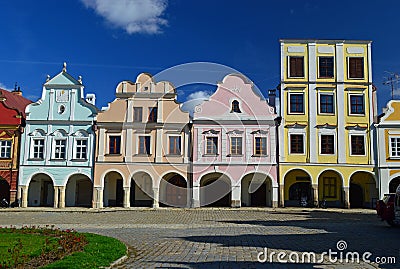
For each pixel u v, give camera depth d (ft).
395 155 130.93
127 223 80.59
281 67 134.82
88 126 134.72
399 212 68.90
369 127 132.36
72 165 132.87
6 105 137.69
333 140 132.26
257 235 58.65
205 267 34.81
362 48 134.92
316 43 135.44
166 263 36.68
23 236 51.65
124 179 130.41
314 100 133.39
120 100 133.49
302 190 135.74
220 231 64.69
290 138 131.95
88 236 52.01
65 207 131.44
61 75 137.18
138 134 131.44
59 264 33.06
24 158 133.90
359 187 137.80
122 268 34.73
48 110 135.95
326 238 54.75
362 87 133.59
